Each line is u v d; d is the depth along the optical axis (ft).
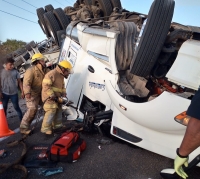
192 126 3.97
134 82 10.58
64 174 9.02
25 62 29.68
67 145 9.83
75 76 14.47
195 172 8.98
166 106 7.99
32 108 13.07
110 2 19.15
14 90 15.08
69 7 25.39
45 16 22.50
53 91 13.08
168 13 7.93
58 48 25.80
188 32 8.54
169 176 7.79
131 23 11.25
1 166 9.29
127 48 10.51
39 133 13.46
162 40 8.06
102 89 12.10
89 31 12.67
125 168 9.40
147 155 10.40
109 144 11.58
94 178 8.75
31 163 9.69
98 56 12.11
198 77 7.25
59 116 13.83
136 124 9.80
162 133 8.91
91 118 11.88
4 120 10.37
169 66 9.34
